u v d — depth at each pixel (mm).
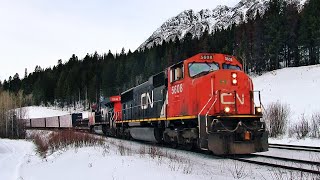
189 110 14508
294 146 17047
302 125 22391
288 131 23750
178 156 13727
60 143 22578
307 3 90500
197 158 13242
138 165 10672
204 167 10977
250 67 83188
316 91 41344
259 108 13906
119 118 28172
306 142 19672
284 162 11648
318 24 71438
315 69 58500
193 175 9094
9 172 14797
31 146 31031
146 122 21125
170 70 16703
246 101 14008
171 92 16578
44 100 123938
